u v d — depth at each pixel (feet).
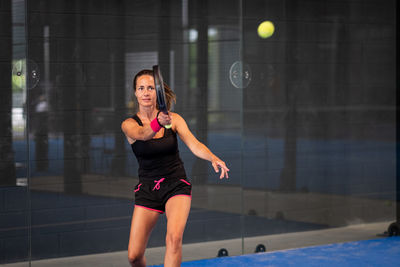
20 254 25.09
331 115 31.04
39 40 24.99
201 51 28.04
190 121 27.91
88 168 26.20
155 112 20.84
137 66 26.84
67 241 25.90
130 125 20.13
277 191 29.99
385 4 31.96
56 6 25.22
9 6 24.48
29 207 25.16
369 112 31.94
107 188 26.61
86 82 25.93
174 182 19.99
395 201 32.81
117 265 26.86
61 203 25.73
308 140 30.58
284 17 29.73
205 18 28.04
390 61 32.30
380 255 28.14
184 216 19.40
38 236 25.36
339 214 31.50
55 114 25.46
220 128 28.55
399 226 32.76
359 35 31.48
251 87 29.12
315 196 30.89
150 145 19.74
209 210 28.43
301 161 30.48
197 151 20.08
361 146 31.89
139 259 20.42
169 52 27.37
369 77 31.83
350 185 31.71
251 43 29.07
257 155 29.43
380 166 32.42
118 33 26.40
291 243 30.32
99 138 26.35
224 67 28.53
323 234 31.09
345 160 31.55
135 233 20.07
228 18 28.55
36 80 25.02
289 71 29.99
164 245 27.55
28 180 25.11
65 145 25.70
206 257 28.37
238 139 28.96
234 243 29.01
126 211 27.04
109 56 26.27
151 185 20.12
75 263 26.07
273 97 29.68
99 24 26.00
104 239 26.61
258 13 29.17
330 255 28.32
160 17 27.14
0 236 24.73
